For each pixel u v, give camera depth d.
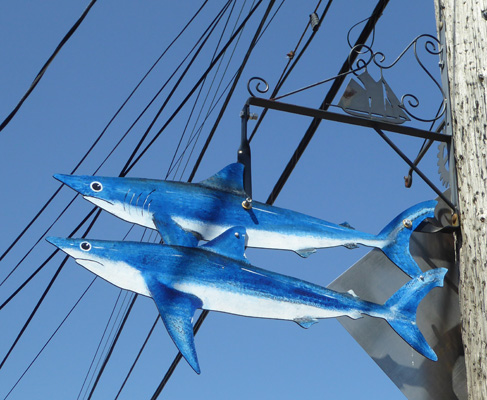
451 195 5.25
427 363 5.02
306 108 5.30
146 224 4.86
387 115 5.41
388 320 4.94
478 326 4.63
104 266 4.63
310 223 5.16
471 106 5.17
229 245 4.86
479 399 4.49
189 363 4.32
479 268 4.75
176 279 4.64
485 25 5.32
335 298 4.93
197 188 5.06
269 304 4.75
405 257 5.21
